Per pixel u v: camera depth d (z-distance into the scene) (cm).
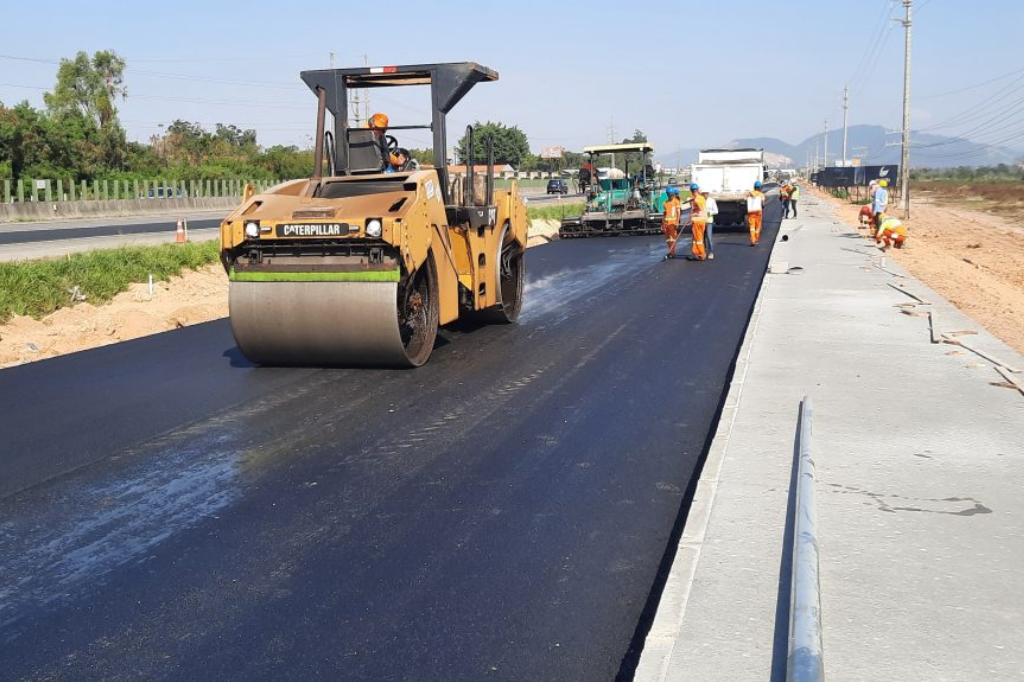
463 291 1062
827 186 8975
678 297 1434
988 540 450
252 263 887
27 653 385
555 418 727
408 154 1066
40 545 496
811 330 1044
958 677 332
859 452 588
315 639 392
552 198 6619
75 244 2422
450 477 592
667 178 3816
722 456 585
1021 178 14712
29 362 970
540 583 440
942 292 1609
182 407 775
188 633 400
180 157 7419
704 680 336
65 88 7481
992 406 697
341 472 605
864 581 408
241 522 524
